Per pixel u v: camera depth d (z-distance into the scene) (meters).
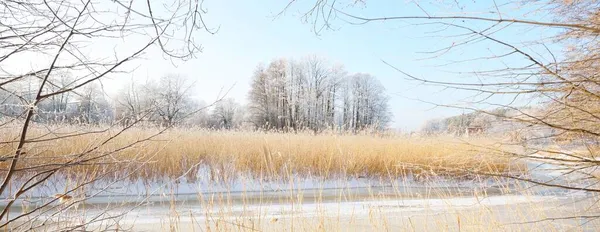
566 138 2.18
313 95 35.47
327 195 6.08
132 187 5.52
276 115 34.69
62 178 3.72
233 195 5.42
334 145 7.96
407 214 4.09
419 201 4.91
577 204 3.02
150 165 6.02
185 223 3.75
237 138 8.57
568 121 2.10
